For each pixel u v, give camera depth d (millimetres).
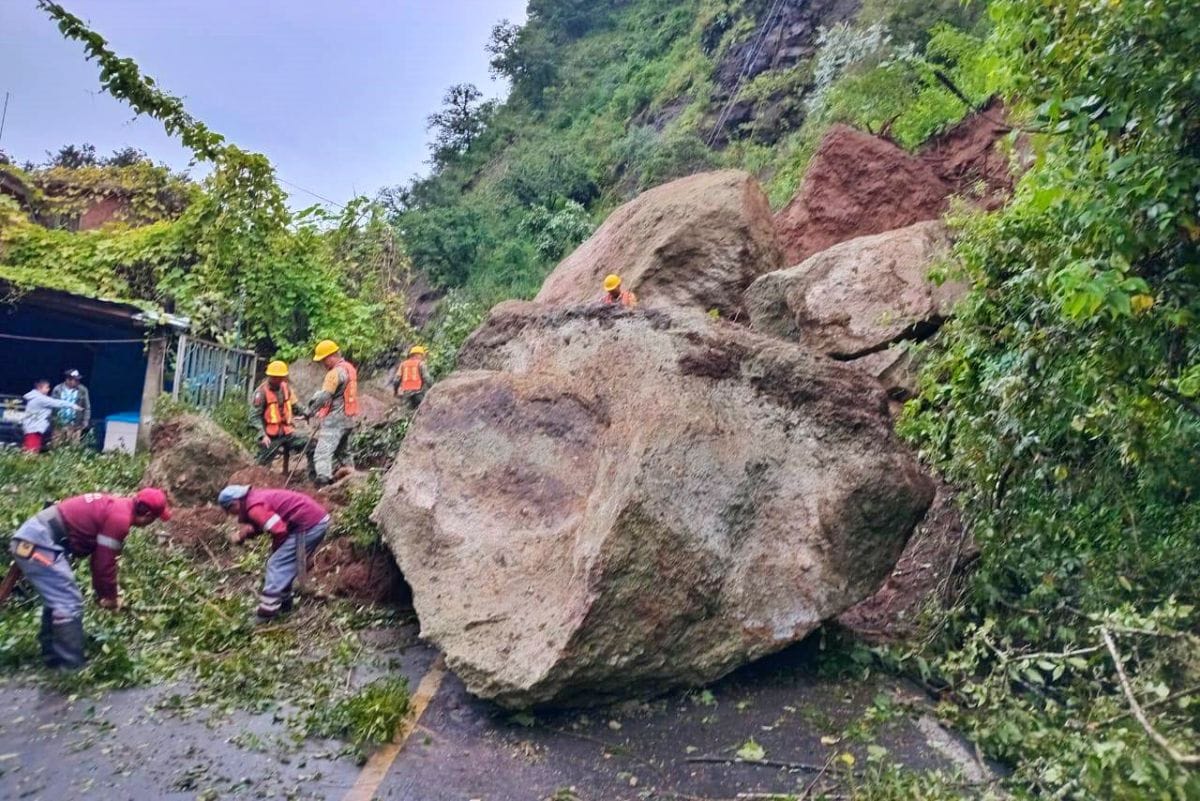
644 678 5180
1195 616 4852
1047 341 5219
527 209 28797
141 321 13336
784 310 10094
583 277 12141
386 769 4555
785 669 5754
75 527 5684
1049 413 5438
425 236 26906
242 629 6391
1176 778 3621
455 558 5891
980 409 5992
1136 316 4320
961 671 5512
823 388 5953
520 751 4812
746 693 5469
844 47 20172
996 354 6152
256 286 15477
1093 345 4746
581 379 6465
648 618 5066
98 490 8922
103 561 5703
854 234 11984
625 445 5676
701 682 5340
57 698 5180
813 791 4379
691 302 10828
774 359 6035
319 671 5770
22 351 16328
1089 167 4352
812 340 9492
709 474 5480
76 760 4434
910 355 8797
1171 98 3932
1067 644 5230
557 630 5078
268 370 10211
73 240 15789
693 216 11109
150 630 6176
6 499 8062
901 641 6031
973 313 5969
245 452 9352
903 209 11906
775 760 4703
